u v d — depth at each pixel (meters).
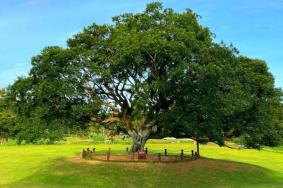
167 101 35.62
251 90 37.31
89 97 35.88
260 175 40.38
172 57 30.20
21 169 41.22
